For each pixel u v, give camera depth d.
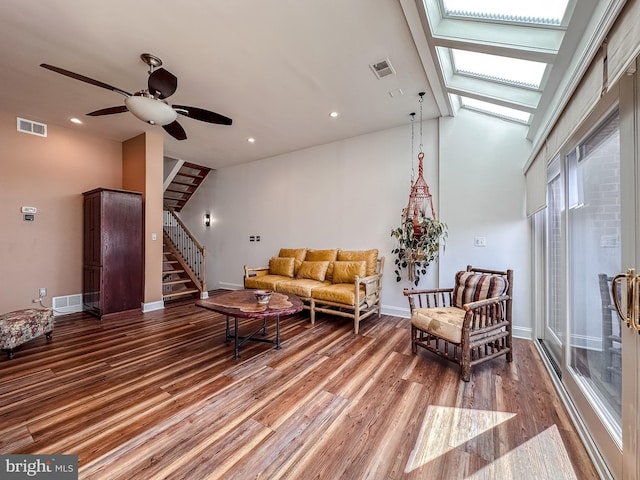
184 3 1.92
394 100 3.26
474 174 3.45
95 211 4.06
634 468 1.11
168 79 2.22
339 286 3.82
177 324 3.71
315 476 1.35
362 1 1.90
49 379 2.26
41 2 1.90
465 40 1.99
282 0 1.89
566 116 1.78
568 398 1.88
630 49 1.01
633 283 1.11
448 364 2.55
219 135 4.41
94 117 3.83
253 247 5.80
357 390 2.12
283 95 3.16
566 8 1.59
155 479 1.33
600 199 1.63
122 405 1.92
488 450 1.52
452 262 3.57
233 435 1.63
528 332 3.15
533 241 3.11
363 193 4.37
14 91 3.12
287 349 2.90
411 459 1.46
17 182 3.79
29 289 3.89
